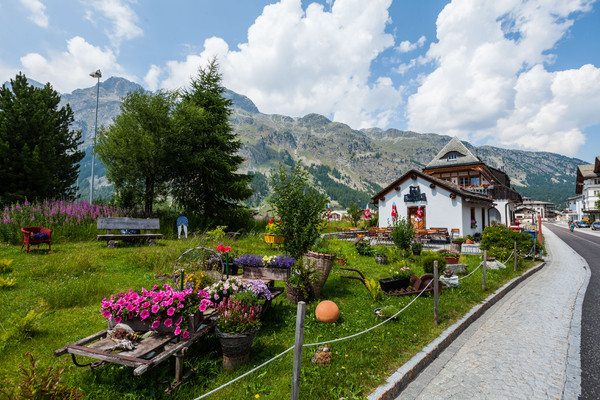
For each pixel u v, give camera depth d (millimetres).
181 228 15164
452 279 8508
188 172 18172
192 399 3139
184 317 3650
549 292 9453
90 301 5863
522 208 110250
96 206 15930
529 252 15641
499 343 5484
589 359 4859
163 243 13000
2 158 16625
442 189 23328
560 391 3924
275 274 6641
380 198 26969
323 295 7359
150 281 7297
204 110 19141
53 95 23344
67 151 23281
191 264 7945
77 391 2908
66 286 6336
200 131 18750
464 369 4500
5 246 10250
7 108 17828
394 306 6516
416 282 8094
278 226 7363
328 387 3518
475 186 30891
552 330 6152
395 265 11289
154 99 16703
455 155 35656
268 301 5512
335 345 4617
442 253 13109
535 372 4426
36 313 5184
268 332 4992
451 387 3990
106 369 3494
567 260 17125
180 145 17328
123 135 15469
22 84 20172
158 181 17516
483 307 7422
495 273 11102
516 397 3777
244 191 19719
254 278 6754
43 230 9883
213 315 4152
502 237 15078
